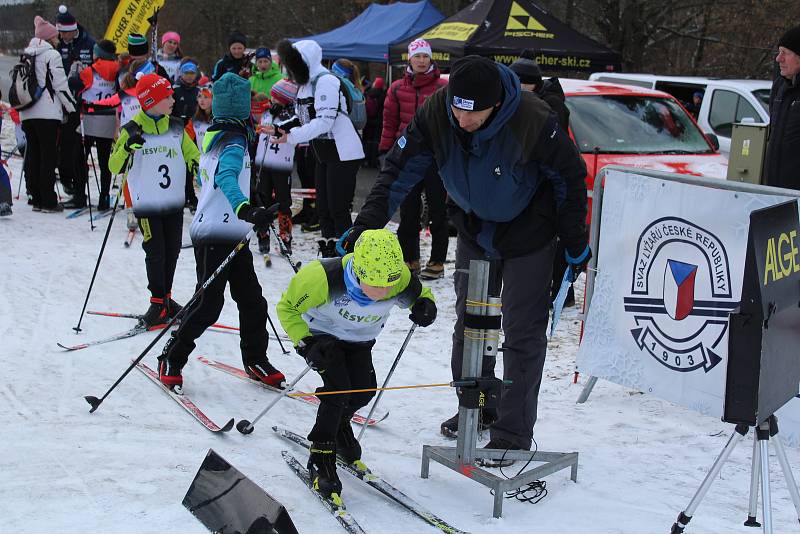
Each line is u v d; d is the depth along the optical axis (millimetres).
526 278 3523
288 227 8078
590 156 7348
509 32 12344
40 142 8984
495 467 3594
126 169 5391
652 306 4090
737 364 2561
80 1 27688
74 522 2904
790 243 2691
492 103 3006
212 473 3080
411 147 3365
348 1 23531
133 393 4391
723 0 15242
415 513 3133
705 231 3807
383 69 24109
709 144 8039
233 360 5160
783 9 14820
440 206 7000
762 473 2736
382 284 2895
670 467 3672
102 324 5633
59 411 4062
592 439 4004
